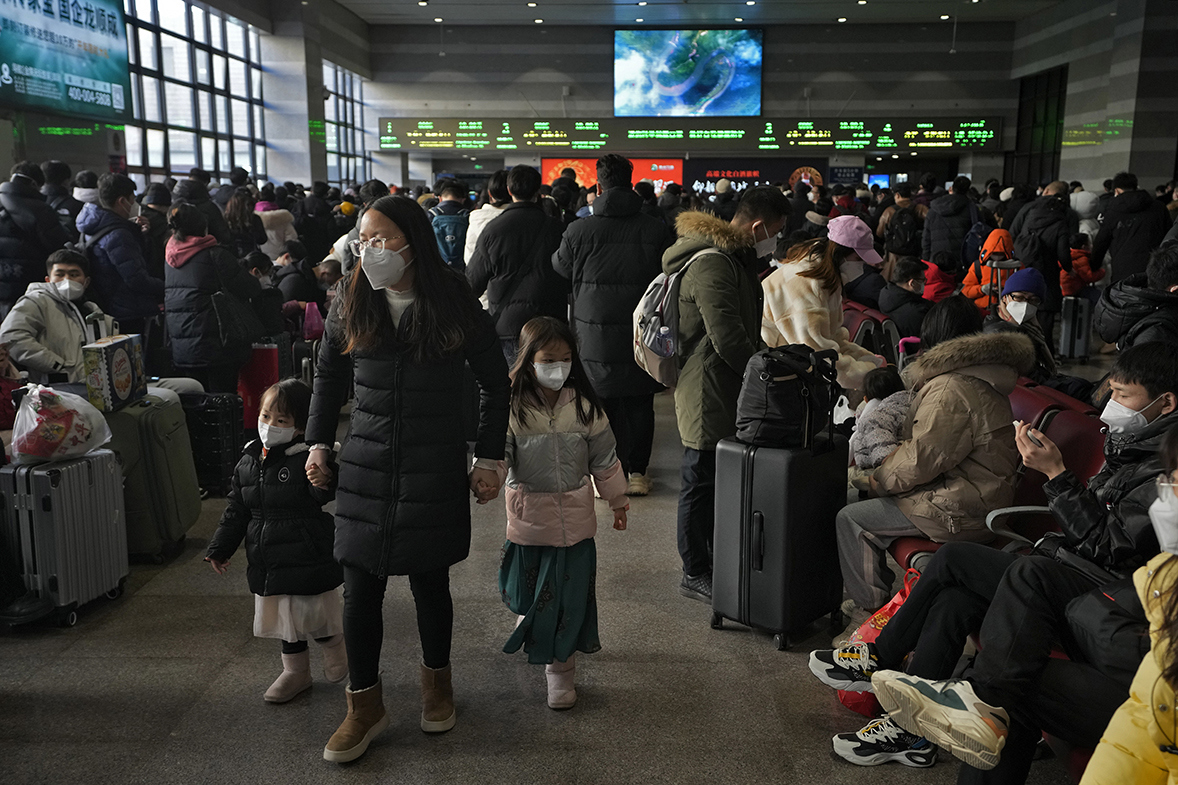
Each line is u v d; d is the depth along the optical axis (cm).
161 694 260
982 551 214
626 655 287
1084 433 254
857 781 220
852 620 309
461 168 2312
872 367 335
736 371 304
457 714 252
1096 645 178
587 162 2247
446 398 224
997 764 185
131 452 347
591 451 258
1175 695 139
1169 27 1547
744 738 239
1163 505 141
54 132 1012
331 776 221
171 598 327
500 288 461
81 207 558
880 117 2134
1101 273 807
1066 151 1891
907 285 469
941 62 2150
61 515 296
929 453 257
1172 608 139
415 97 2225
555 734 241
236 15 1531
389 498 221
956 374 263
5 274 470
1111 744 149
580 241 416
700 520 326
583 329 422
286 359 548
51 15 993
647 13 2033
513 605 254
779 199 329
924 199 1030
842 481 294
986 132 2127
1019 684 183
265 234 687
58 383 349
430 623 238
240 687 265
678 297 320
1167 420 198
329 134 2011
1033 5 1930
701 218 317
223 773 222
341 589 332
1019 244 726
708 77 2152
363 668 230
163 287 475
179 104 1374
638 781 220
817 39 2150
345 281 226
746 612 291
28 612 291
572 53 2186
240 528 257
